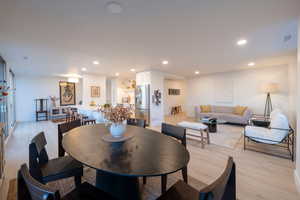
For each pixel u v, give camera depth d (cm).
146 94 566
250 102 578
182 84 971
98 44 285
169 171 99
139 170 99
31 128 513
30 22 199
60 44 282
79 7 166
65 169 148
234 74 618
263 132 298
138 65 477
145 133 191
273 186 189
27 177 76
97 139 166
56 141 367
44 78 712
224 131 468
